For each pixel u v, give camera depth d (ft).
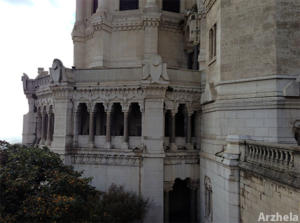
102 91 79.51
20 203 46.73
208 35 74.74
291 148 32.04
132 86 76.02
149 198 71.51
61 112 80.23
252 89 56.85
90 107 80.48
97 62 101.30
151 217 70.85
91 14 112.98
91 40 108.58
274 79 53.31
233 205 47.67
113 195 66.28
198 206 78.74
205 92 73.10
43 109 97.04
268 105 53.88
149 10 100.68
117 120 91.09
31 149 61.57
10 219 42.86
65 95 80.18
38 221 44.47
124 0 108.88
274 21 53.78
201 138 79.77
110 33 106.22
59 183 52.03
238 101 58.59
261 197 39.34
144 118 75.00
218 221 56.18
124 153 75.77
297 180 30.25
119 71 78.13
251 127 56.39
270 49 54.13
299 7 53.57
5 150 59.47
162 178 72.49
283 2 53.78
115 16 106.63
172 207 95.96
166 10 110.73
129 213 62.44
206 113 74.18
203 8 81.46
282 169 34.27
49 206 45.21
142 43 103.76
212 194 63.36
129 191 73.56
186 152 78.64
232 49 60.34
